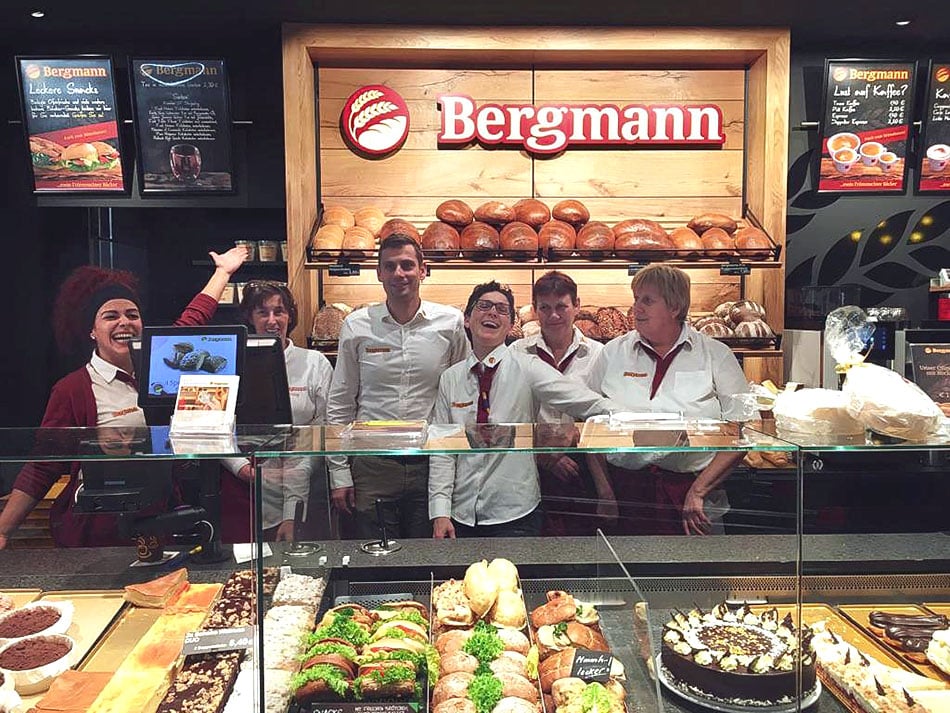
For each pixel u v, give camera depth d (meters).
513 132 3.59
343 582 1.64
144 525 1.63
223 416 1.61
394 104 3.59
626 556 1.61
